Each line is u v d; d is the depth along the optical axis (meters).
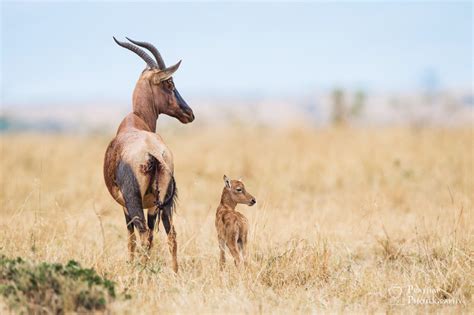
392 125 86.38
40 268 27.81
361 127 84.75
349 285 32.12
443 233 39.19
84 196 54.25
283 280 32.44
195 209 50.59
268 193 52.09
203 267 34.81
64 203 51.88
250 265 33.28
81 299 27.16
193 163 66.31
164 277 32.09
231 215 34.66
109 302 27.61
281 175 60.03
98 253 35.22
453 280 31.86
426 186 54.75
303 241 37.28
